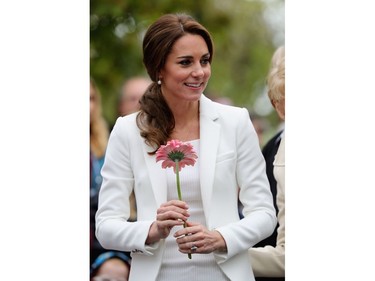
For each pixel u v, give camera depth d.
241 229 3.65
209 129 3.76
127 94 6.66
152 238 3.65
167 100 3.81
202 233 3.58
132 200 5.54
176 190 3.72
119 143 3.82
